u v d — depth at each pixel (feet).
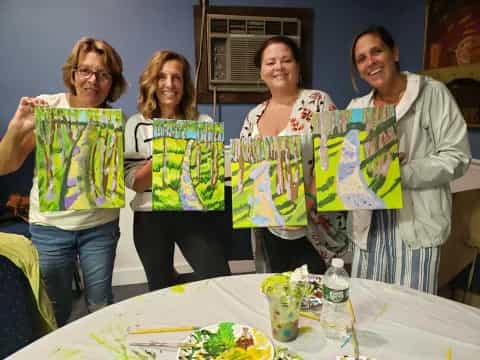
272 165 3.76
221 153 3.83
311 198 4.52
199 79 7.64
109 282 4.64
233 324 2.64
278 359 2.36
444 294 5.92
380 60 3.86
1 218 6.75
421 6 7.54
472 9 6.37
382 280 4.26
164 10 7.30
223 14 7.43
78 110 3.48
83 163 3.52
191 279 7.59
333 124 3.61
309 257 5.07
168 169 3.73
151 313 2.88
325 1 7.77
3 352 3.41
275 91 4.74
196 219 4.88
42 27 6.97
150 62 4.52
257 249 5.74
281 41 4.59
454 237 5.56
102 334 2.61
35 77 7.14
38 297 3.37
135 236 4.91
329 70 8.08
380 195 3.56
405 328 2.67
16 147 3.84
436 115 3.85
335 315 2.81
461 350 2.43
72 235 4.35
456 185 7.25
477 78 6.40
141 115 4.62
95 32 7.16
